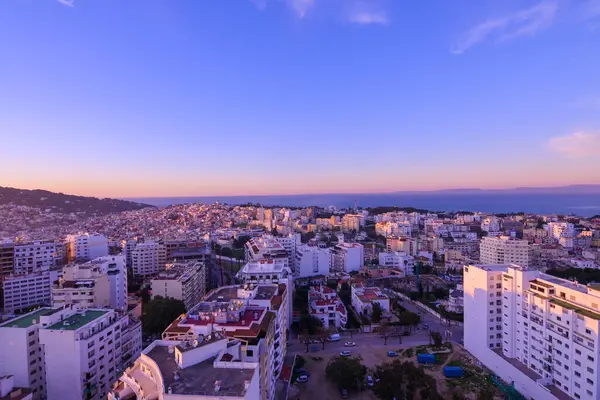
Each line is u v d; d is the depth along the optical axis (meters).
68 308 100.25
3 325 93.69
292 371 110.00
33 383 93.06
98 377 93.00
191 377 58.69
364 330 146.62
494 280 115.12
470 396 98.19
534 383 93.44
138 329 114.12
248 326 81.50
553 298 94.69
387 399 95.00
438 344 131.38
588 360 81.25
